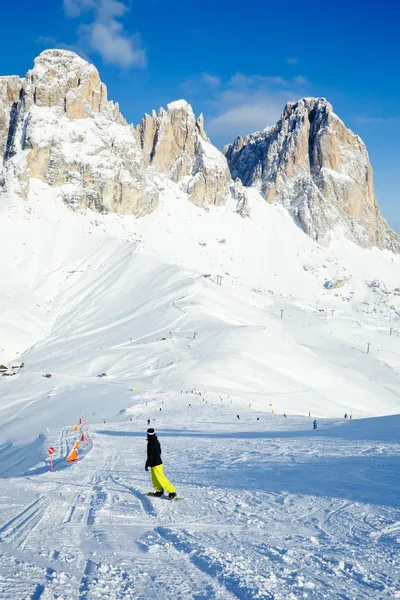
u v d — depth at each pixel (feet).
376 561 20.31
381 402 355.15
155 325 502.79
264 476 47.21
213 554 20.54
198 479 46.50
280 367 376.07
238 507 32.12
